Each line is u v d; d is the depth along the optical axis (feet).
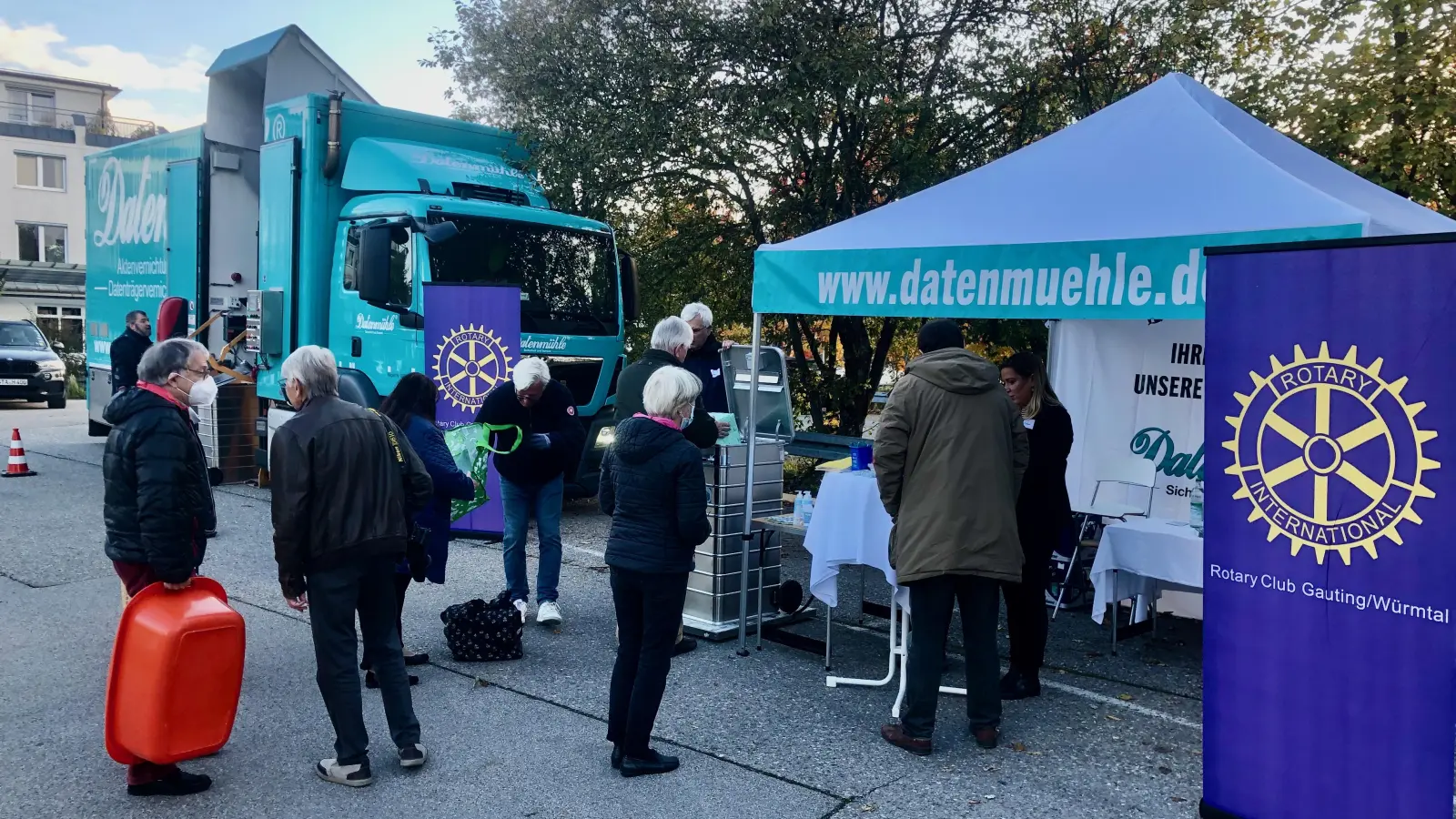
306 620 19.89
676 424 13.19
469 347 25.79
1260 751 10.92
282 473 12.18
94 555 24.66
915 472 14.23
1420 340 9.53
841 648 19.12
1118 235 14.21
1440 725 9.60
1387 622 9.90
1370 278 9.84
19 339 72.49
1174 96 17.88
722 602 19.47
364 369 28.84
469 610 17.81
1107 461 22.72
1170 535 17.76
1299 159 18.26
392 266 27.84
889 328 37.42
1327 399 10.20
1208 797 11.43
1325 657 10.37
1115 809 12.55
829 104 32.53
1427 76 27.58
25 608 20.31
